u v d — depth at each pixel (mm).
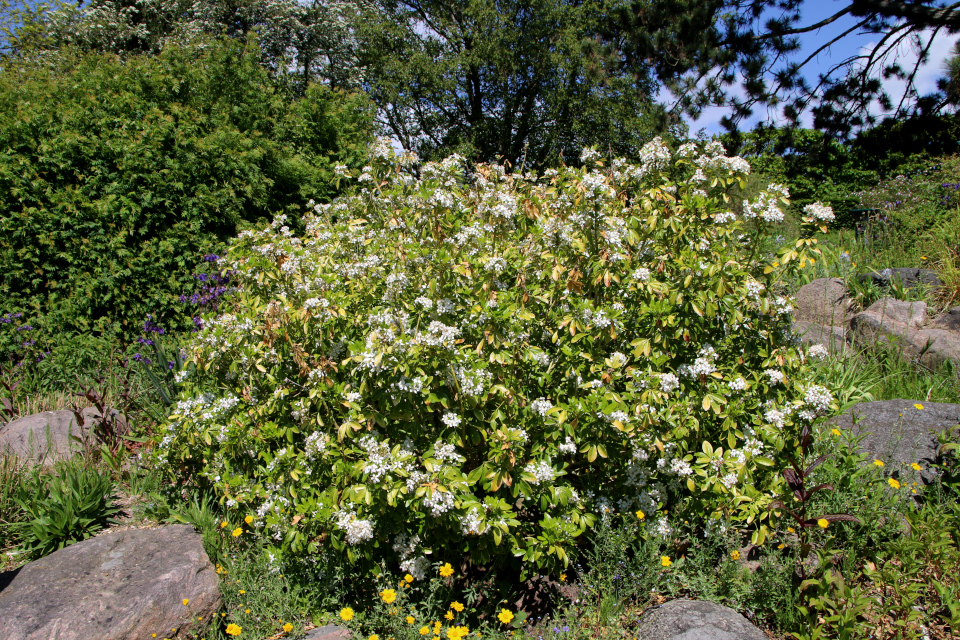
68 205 5824
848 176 14305
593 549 2771
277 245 3457
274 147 7621
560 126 18938
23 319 5758
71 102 6414
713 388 2723
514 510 2861
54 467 3758
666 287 2723
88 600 2406
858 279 5484
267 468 2924
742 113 11828
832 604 2223
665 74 12484
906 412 3432
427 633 2342
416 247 2887
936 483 2977
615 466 2748
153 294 6039
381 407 2594
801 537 2582
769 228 2977
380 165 3900
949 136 11500
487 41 18172
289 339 2961
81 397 4980
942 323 4648
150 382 5020
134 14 15953
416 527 2547
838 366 4312
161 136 6426
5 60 11305
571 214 2896
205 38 11414
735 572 2533
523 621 2557
